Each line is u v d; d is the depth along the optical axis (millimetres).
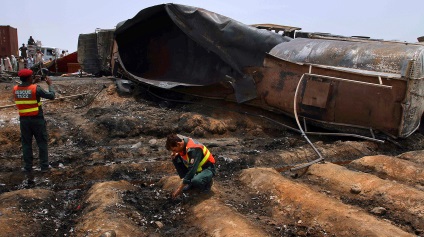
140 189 5852
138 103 10820
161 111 10047
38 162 7039
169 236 4480
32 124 6285
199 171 5184
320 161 6938
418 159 7164
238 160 7008
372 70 8039
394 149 8188
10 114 9445
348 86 8188
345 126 8539
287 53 9266
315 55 8820
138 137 8602
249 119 9656
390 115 7879
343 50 8578
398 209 5023
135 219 4770
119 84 11500
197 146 5078
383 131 8102
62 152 7617
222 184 6008
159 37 11891
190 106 10383
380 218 4840
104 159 7176
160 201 5391
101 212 4730
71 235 4426
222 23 9812
